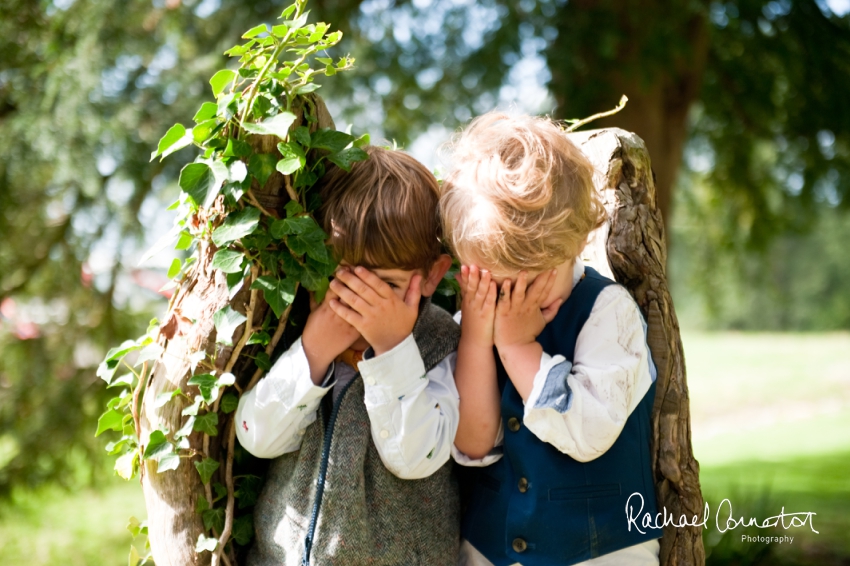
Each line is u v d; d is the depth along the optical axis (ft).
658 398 4.94
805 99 17.51
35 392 14.89
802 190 20.83
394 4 16.11
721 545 10.30
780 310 82.17
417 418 4.24
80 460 16.19
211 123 4.03
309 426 4.43
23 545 20.06
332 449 4.32
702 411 36.09
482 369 4.59
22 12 13.82
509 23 15.07
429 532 4.51
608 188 5.23
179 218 4.38
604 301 4.59
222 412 4.54
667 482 4.91
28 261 14.80
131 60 13.99
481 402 4.59
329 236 4.32
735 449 26.71
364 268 4.27
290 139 4.08
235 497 4.65
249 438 4.32
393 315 4.26
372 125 16.75
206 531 4.43
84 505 23.67
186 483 4.39
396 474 4.33
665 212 16.29
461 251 4.30
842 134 17.60
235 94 4.08
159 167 14.01
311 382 4.20
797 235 23.73
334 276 4.38
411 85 15.99
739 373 46.60
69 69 12.96
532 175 4.13
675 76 15.07
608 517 4.44
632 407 4.42
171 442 4.28
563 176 4.25
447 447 4.42
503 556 4.54
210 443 4.51
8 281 14.76
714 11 16.01
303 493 4.34
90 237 14.64
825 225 76.95
